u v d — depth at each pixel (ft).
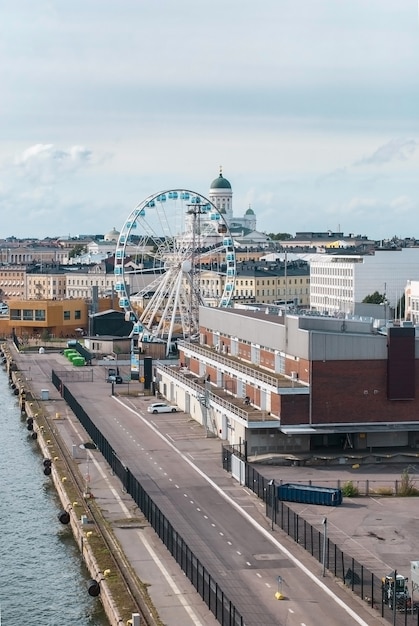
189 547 398.42
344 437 558.56
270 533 417.49
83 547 415.64
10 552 431.43
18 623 359.05
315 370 546.26
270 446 553.23
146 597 348.79
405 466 531.09
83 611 367.66
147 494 447.01
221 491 485.56
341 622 325.01
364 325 573.74
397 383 549.54
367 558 384.68
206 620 328.90
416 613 330.34
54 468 541.34
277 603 340.39
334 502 453.58
